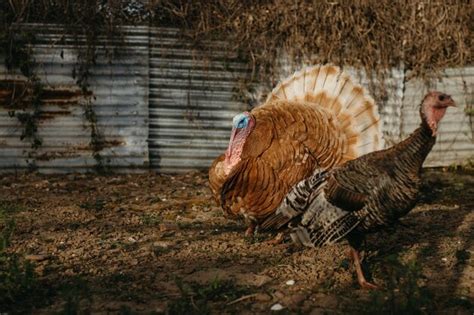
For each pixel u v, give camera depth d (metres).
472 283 2.75
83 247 3.10
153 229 3.41
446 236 3.32
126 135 4.42
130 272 2.83
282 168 3.10
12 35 4.21
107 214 3.62
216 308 2.50
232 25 4.43
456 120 4.79
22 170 4.37
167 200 3.93
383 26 4.63
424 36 4.68
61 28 4.25
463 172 4.74
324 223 2.66
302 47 4.54
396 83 4.68
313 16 4.54
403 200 2.58
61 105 4.33
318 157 3.24
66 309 2.36
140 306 2.51
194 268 2.88
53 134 4.35
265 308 2.51
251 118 3.10
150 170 4.51
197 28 4.38
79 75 4.31
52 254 3.01
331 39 4.56
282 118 3.18
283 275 2.82
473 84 4.78
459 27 4.73
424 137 2.57
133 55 4.35
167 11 4.39
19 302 2.52
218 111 4.51
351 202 2.59
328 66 3.46
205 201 3.92
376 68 4.64
